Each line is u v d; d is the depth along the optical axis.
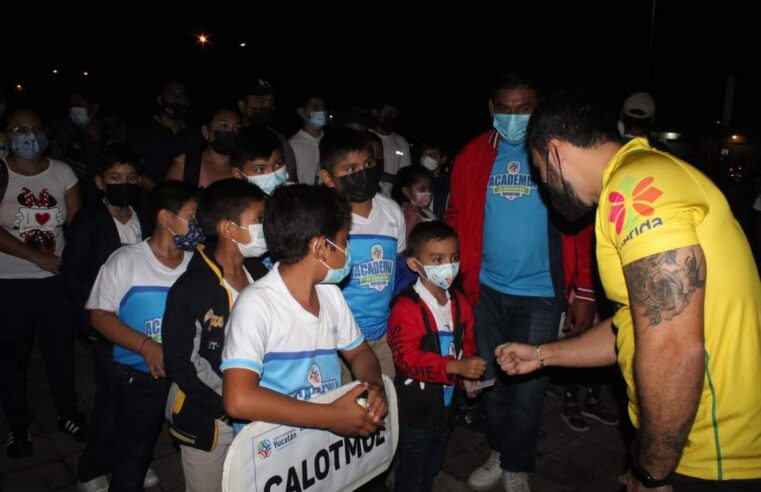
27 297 3.61
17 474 3.48
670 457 1.52
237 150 3.18
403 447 2.85
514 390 3.29
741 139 14.69
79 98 5.25
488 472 3.49
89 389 4.63
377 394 1.98
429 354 2.68
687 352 1.43
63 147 5.89
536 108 1.85
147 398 2.74
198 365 2.27
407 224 3.80
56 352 3.78
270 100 4.79
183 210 2.71
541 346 2.30
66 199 3.78
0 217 3.53
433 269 2.78
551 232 3.20
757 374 1.64
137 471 2.78
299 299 2.00
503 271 3.37
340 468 2.00
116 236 3.15
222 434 2.32
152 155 5.11
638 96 4.32
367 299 2.96
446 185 5.00
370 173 2.84
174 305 2.25
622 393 4.54
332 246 1.99
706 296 1.58
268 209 1.98
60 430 3.96
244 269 2.52
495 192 3.34
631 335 1.75
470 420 4.18
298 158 5.26
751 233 8.75
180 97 5.12
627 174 1.57
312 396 2.00
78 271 3.06
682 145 16.47
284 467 1.80
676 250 1.44
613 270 1.69
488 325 3.48
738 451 1.66
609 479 3.57
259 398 1.75
